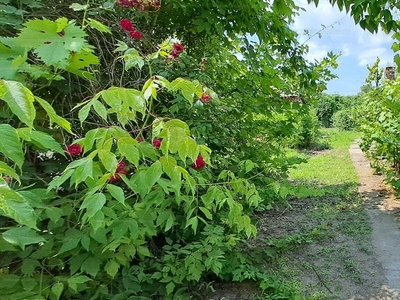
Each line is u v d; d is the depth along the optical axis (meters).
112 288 2.00
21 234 1.07
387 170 5.24
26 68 1.18
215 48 3.38
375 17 2.03
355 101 14.05
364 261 2.83
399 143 4.51
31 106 0.69
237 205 1.59
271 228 3.67
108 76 2.15
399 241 3.18
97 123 1.74
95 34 2.11
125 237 1.65
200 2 2.83
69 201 1.59
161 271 2.14
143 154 1.15
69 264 1.68
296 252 3.06
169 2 2.60
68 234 1.53
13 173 0.71
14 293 1.35
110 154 1.00
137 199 1.79
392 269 2.67
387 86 5.04
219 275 2.45
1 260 1.48
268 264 2.83
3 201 0.71
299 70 3.35
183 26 3.13
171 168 1.14
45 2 2.05
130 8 2.22
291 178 5.92
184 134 0.98
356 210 4.14
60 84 1.90
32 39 0.93
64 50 0.93
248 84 3.25
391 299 2.28
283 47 3.30
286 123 3.45
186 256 2.19
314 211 4.18
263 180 2.91
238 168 2.64
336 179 5.75
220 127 2.76
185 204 1.89
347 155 8.21
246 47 3.21
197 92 1.19
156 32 3.07
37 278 1.54
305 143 9.56
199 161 1.66
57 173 1.80
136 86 2.13
